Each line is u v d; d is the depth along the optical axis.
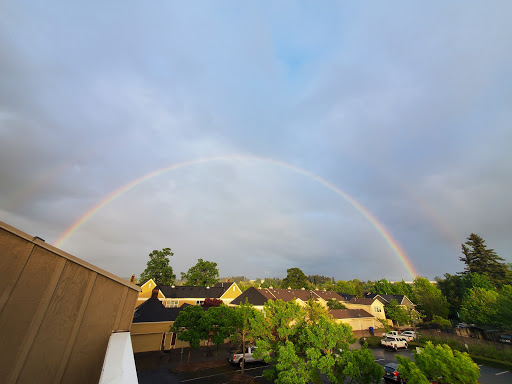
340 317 44.00
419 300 53.47
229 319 20.12
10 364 3.20
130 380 2.34
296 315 15.42
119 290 5.00
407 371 10.98
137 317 27.09
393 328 46.12
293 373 11.74
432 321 45.69
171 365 21.36
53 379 3.66
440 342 30.08
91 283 4.48
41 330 3.62
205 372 19.47
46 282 3.76
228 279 65.88
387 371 18.62
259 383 16.89
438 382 10.37
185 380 17.56
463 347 27.73
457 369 9.91
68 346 3.94
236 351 22.59
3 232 3.37
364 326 46.09
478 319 33.12
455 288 54.78
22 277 3.48
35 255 3.67
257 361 22.31
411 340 34.41
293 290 60.53
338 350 12.65
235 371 19.75
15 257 3.44
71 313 4.07
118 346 3.82
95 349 4.36
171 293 51.94
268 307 16.50
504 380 18.84
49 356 3.67
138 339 26.08
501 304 30.22
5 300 3.27
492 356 24.84
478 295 35.00
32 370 3.44
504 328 30.72
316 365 11.98
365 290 114.62
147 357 24.00
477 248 63.91
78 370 4.04
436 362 10.34
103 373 2.53
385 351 29.45
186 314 21.19
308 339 13.12
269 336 15.66
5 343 3.20
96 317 4.48
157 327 27.39
